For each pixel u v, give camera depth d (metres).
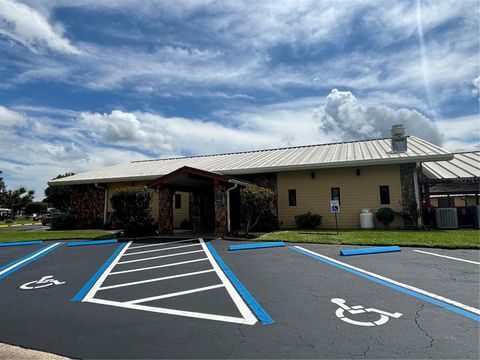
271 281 5.93
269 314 4.32
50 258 9.42
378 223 14.59
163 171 18.97
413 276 5.94
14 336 3.92
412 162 13.80
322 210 15.57
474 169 14.53
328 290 5.25
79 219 20.55
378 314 4.18
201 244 10.97
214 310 4.56
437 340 3.41
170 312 4.56
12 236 15.50
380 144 17.86
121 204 14.41
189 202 18.55
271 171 15.91
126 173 20.09
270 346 3.40
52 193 44.47
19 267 8.26
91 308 4.88
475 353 3.12
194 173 13.23
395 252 8.31
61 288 6.12
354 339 3.49
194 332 3.84
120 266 7.92
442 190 17.03
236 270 6.91
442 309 4.29
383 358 3.07
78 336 3.86
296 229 15.16
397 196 14.36
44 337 3.86
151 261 8.37
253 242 10.88
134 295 5.45
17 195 61.06
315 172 15.91
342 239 10.41
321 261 7.46
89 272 7.41
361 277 5.98
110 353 3.39
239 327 3.94
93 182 19.47
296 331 3.75
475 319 3.94
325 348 3.30
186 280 6.27
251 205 12.84
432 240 9.70
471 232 11.69
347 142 20.55
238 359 3.15
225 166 17.58
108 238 13.84
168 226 14.43
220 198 13.21
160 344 3.56
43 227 25.66
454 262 7.00
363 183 15.02
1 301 5.39
